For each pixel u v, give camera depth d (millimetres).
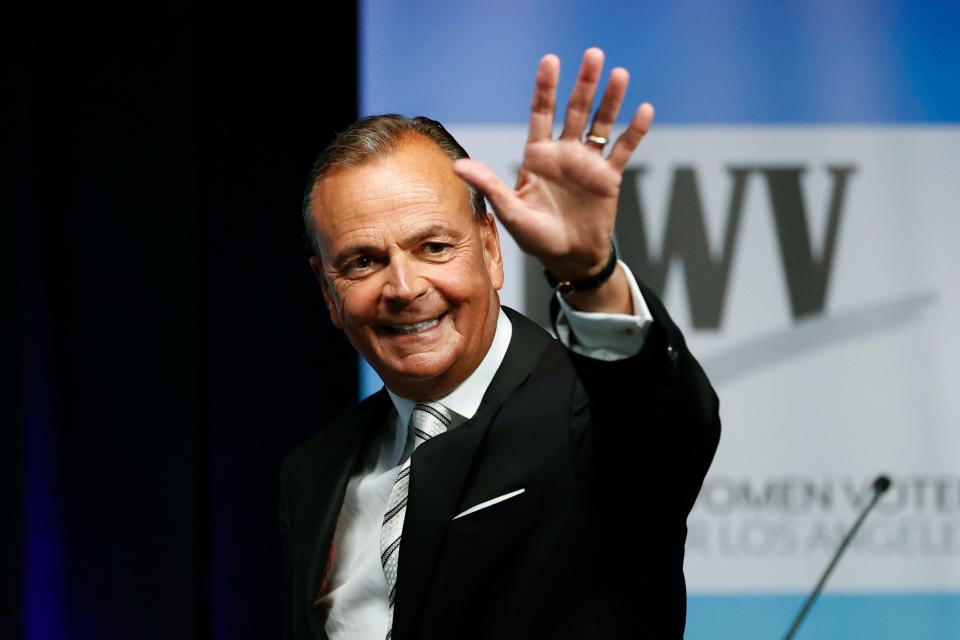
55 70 12008
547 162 4293
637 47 11688
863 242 11539
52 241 12055
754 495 11414
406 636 5016
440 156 5375
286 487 6254
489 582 5023
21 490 11844
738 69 11641
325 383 12094
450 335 5305
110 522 12062
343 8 11969
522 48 11703
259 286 12102
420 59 11742
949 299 11453
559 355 5500
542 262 4359
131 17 12008
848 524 11344
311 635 5609
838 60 11602
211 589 12102
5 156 11867
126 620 12016
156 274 12031
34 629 11859
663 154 11648
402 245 5207
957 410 11367
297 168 12023
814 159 11602
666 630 4949
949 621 11195
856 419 11422
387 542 5410
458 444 5145
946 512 11297
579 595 4879
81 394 12070
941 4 11562
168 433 12031
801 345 11508
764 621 11328
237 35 12008
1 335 11852
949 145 11531
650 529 4766
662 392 4383
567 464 5000
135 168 12016
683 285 11594
